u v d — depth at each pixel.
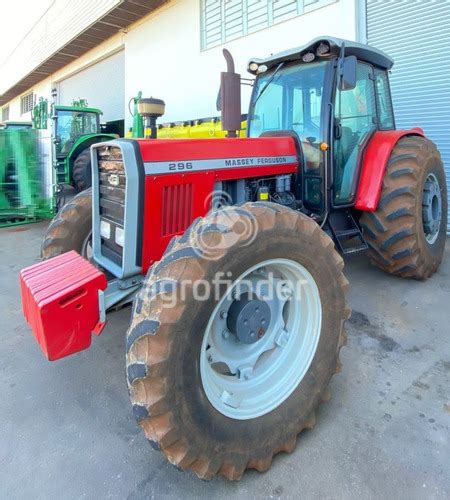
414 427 1.72
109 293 1.96
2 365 2.32
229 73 2.65
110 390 2.07
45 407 1.95
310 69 2.78
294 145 2.76
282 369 1.70
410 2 4.60
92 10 9.32
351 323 2.66
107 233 2.19
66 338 1.61
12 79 17.59
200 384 1.39
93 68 12.10
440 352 2.29
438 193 3.34
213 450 1.39
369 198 2.91
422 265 3.13
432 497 1.39
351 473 1.51
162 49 8.61
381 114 3.36
